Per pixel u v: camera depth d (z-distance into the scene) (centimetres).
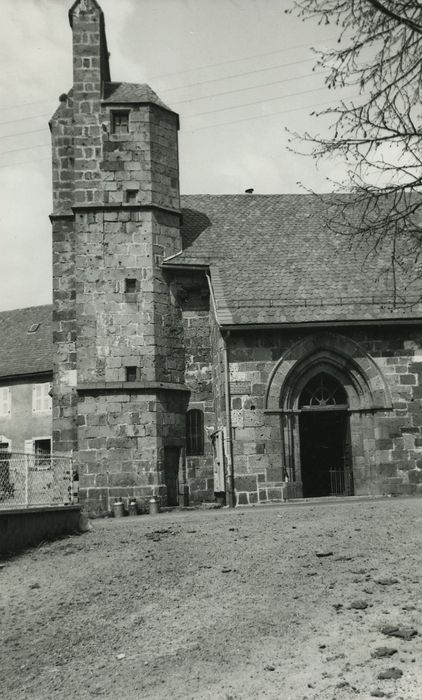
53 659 850
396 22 786
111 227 2353
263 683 701
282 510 1738
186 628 889
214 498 2302
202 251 2436
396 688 654
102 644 878
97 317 2297
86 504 2181
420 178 846
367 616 853
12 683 795
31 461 1527
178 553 1247
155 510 2161
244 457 2059
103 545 1380
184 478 2298
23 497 1470
